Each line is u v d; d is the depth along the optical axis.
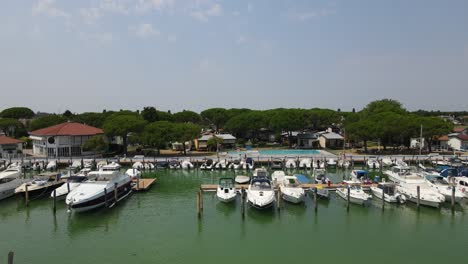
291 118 100.31
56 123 99.50
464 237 29.48
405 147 93.75
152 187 48.41
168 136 77.44
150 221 33.62
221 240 29.02
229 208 37.56
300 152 85.44
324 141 96.75
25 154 80.25
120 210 37.06
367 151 84.81
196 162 65.62
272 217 34.62
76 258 25.50
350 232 30.75
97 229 31.45
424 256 25.80
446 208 37.06
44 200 40.62
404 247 27.47
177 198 42.03
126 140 82.31
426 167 62.38
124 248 27.33
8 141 80.06
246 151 88.50
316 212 36.00
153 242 28.55
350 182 43.97
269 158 70.31
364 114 107.25
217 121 128.62
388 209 36.84
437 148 91.00
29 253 26.36
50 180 46.12
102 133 82.31
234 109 132.25
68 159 70.31
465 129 98.12
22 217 34.75
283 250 27.00
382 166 64.50
